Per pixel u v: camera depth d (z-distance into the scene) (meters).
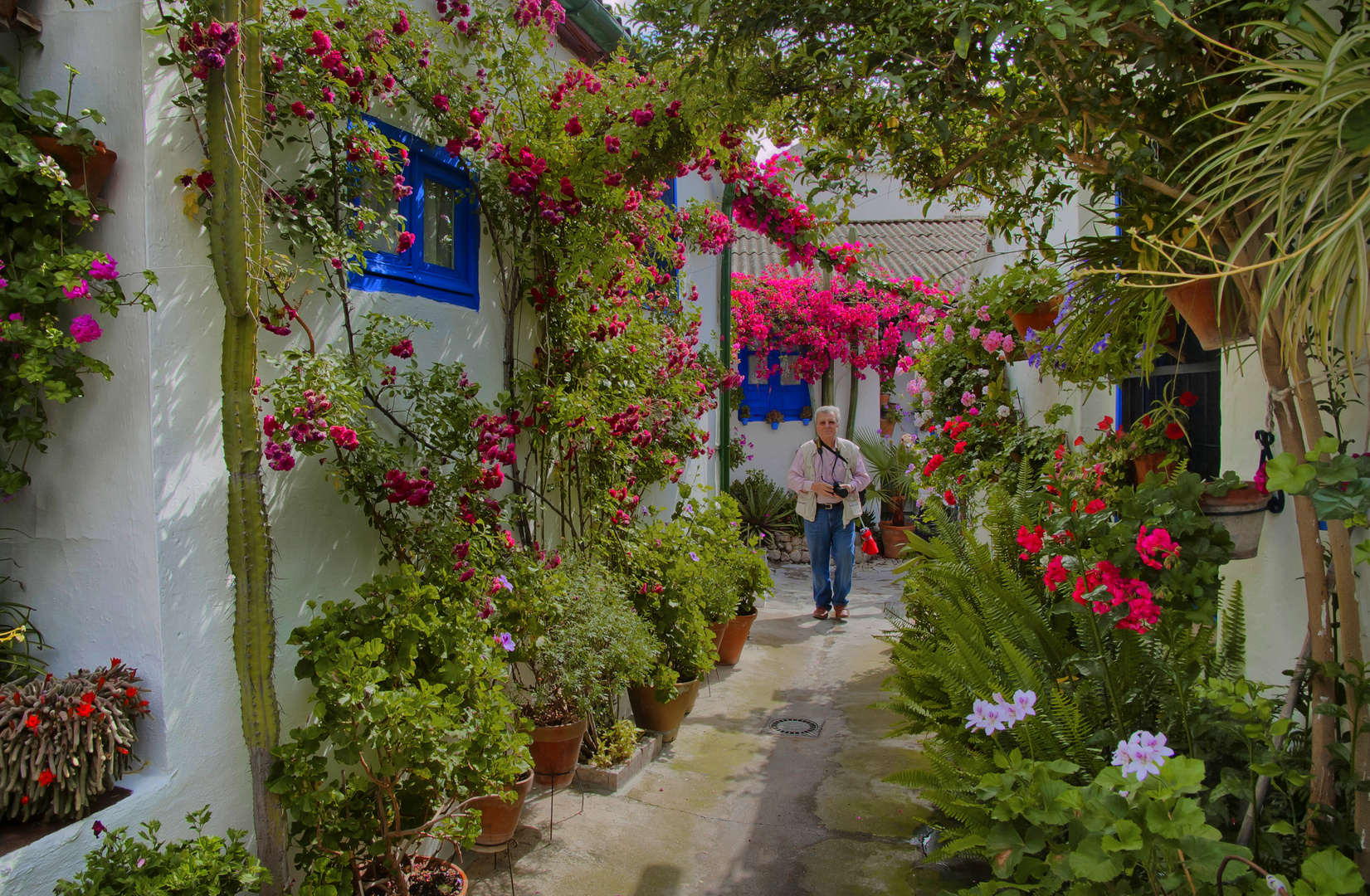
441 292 3.39
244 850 2.11
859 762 4.14
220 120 2.10
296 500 2.65
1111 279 2.88
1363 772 1.96
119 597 2.19
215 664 2.33
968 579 3.63
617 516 4.30
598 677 3.58
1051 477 3.51
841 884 3.05
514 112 3.62
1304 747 2.31
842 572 6.89
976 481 5.32
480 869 3.11
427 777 2.47
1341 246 1.64
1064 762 1.95
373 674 2.34
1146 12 1.91
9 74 2.13
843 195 3.38
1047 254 3.21
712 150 3.63
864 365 9.87
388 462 2.73
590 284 4.02
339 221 2.69
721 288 7.67
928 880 3.07
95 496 2.21
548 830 3.40
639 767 4.02
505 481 3.86
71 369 2.08
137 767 2.18
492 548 3.16
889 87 2.41
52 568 2.25
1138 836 1.64
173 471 2.21
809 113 2.95
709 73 2.91
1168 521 2.27
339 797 2.30
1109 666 2.70
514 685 3.82
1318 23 1.71
